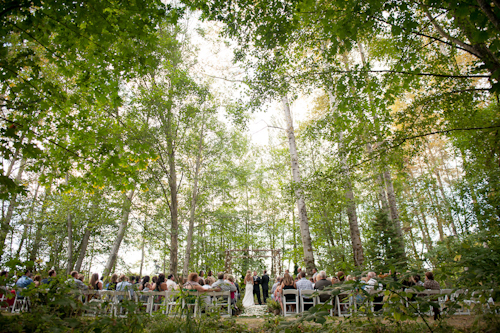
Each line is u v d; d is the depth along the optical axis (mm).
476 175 8508
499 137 6082
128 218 15000
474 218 9195
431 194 16875
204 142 16562
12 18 4438
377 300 5676
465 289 3168
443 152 20875
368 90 5816
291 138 13375
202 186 16375
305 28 6477
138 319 3195
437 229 19625
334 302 6445
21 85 4645
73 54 4840
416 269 3078
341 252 15094
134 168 5996
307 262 11492
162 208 16469
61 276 3299
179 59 14273
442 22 6461
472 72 5223
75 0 3834
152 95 12367
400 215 16438
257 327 5125
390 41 6551
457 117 6473
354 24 4238
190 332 4070
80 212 14969
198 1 5379
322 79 6855
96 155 5984
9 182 3713
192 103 14172
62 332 2738
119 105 5594
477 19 3387
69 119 5926
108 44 4672
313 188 8000
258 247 24188
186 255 14875
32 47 6520
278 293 7801
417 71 5066
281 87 7348
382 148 6746
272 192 24547
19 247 17922
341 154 7242
